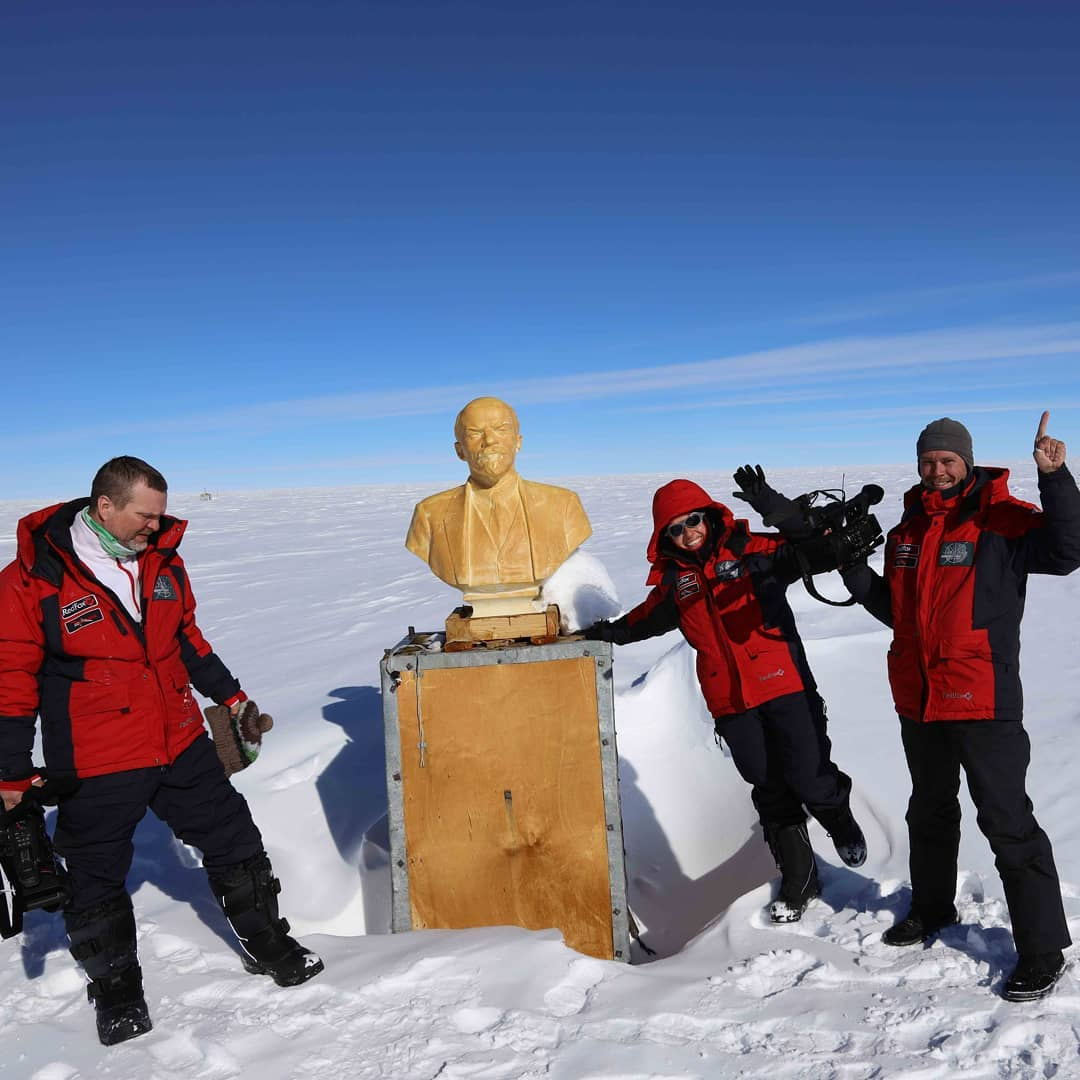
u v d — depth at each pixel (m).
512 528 2.92
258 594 11.10
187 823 2.30
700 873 3.33
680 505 2.55
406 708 2.75
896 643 2.27
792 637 2.62
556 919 2.75
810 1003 2.06
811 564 2.38
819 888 2.62
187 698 2.32
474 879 2.76
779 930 2.44
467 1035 2.02
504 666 2.71
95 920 2.10
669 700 4.14
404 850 2.77
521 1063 1.90
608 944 2.73
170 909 2.77
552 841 2.73
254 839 2.38
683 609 2.64
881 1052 1.86
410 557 14.82
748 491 2.62
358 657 6.84
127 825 2.15
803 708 2.55
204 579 12.92
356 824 3.46
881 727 3.97
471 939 2.46
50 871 2.02
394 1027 2.07
